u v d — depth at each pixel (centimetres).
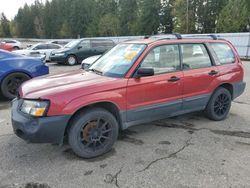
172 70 472
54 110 361
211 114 541
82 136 391
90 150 398
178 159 395
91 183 338
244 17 3688
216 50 545
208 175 352
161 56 461
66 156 407
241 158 396
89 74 454
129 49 471
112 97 400
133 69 427
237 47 2120
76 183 338
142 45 461
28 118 367
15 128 384
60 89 378
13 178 351
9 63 715
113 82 406
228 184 333
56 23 8256
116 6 7038
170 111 476
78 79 425
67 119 369
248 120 561
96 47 1745
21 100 393
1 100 739
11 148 434
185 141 456
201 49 519
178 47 484
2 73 705
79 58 1698
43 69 768
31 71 742
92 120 394
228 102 561
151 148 430
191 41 505
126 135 482
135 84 423
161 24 5722
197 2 4884
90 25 7081
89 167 375
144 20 5734
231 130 505
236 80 565
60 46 1945
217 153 412
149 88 437
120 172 362
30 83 430
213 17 4841
